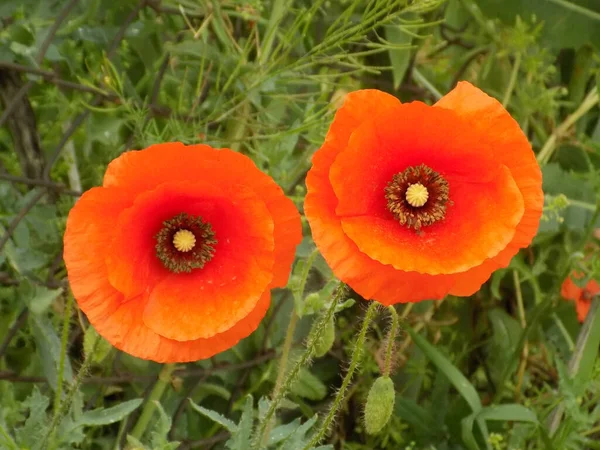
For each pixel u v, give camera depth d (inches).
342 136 7.7
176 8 11.5
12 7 10.6
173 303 8.3
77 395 10.0
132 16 11.0
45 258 11.1
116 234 7.8
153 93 11.7
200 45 11.8
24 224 10.9
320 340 9.7
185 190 8.1
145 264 8.3
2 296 11.0
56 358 10.5
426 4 11.3
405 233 8.1
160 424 10.0
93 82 11.7
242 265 8.2
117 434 12.4
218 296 8.2
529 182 7.9
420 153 8.2
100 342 9.3
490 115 7.9
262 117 12.6
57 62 11.6
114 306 8.1
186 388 12.6
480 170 8.0
